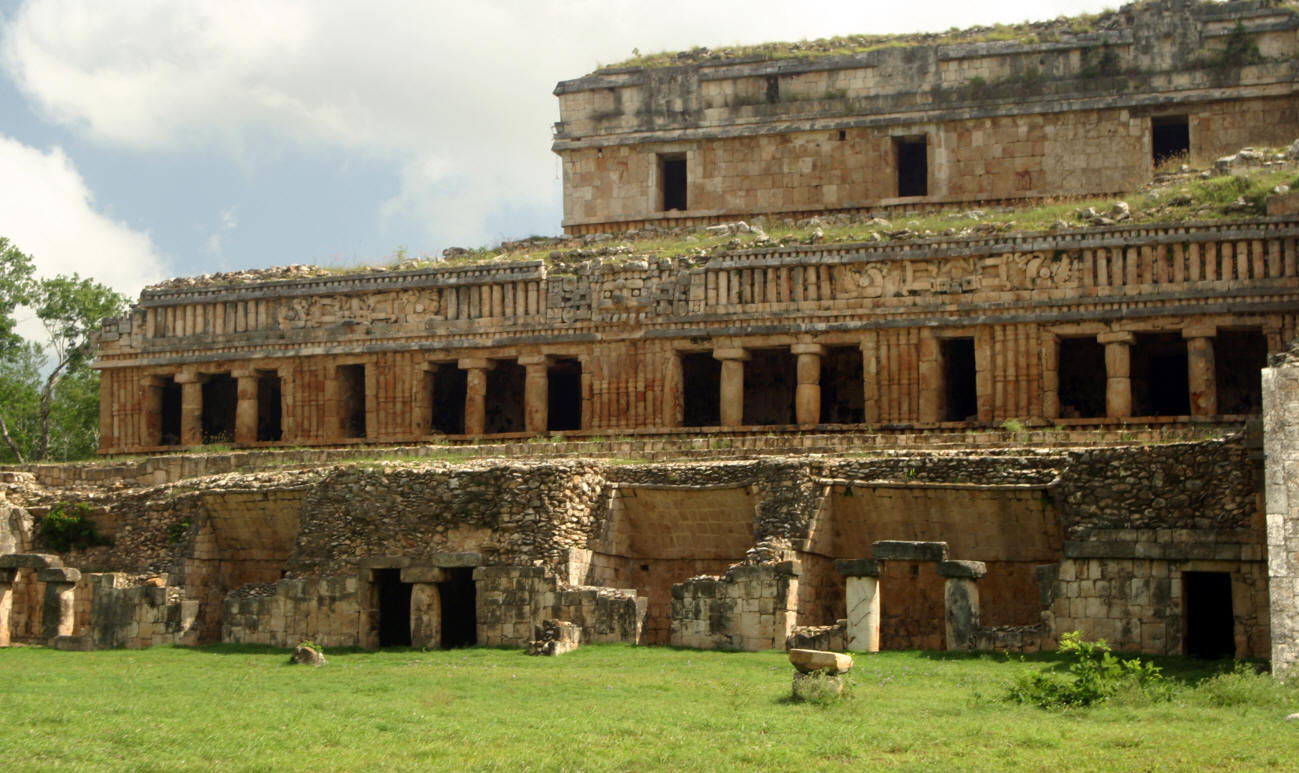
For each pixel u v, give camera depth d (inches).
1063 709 1098.7
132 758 985.5
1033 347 1983.3
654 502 1721.2
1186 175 2174.0
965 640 1423.5
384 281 2305.6
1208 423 1855.3
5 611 1882.4
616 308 2176.4
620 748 988.6
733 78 2544.3
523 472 1704.0
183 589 1846.7
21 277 3009.4
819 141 2498.8
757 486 1642.5
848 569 1459.2
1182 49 2367.1
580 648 1550.2
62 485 2155.5
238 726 1088.2
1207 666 1304.1
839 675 1171.9
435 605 1670.8
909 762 927.0
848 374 2187.5
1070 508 1470.2
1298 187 1920.5
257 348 2352.4
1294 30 2329.0
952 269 2033.7
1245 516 1385.3
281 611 1743.4
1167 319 1932.8
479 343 2245.3
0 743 1027.3
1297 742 948.0
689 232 2450.8
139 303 2445.9
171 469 2123.5
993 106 2420.0
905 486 1585.9
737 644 1517.0
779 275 2108.8
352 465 1846.7
